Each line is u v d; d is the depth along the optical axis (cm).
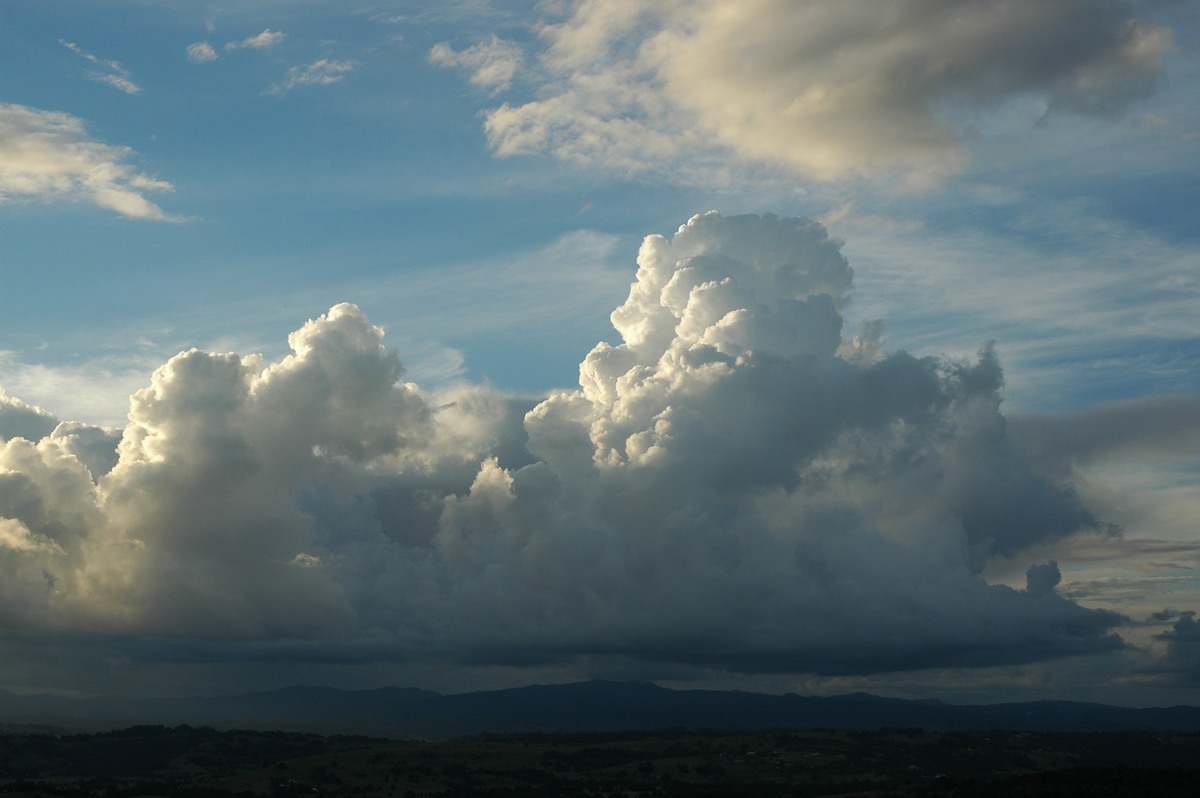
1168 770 18225
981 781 19088
